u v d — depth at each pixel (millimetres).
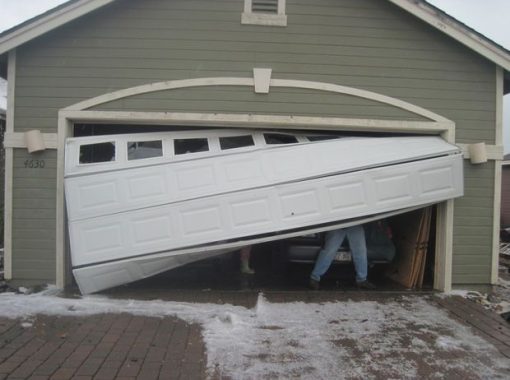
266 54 6773
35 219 6625
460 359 4656
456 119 7039
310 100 6816
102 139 6508
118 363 4270
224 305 6051
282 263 7586
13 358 4266
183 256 6445
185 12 6707
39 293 6371
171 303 6027
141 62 6680
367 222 7199
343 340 5043
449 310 6176
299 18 6805
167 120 6684
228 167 6477
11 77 6566
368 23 6891
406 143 6898
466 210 7133
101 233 6180
